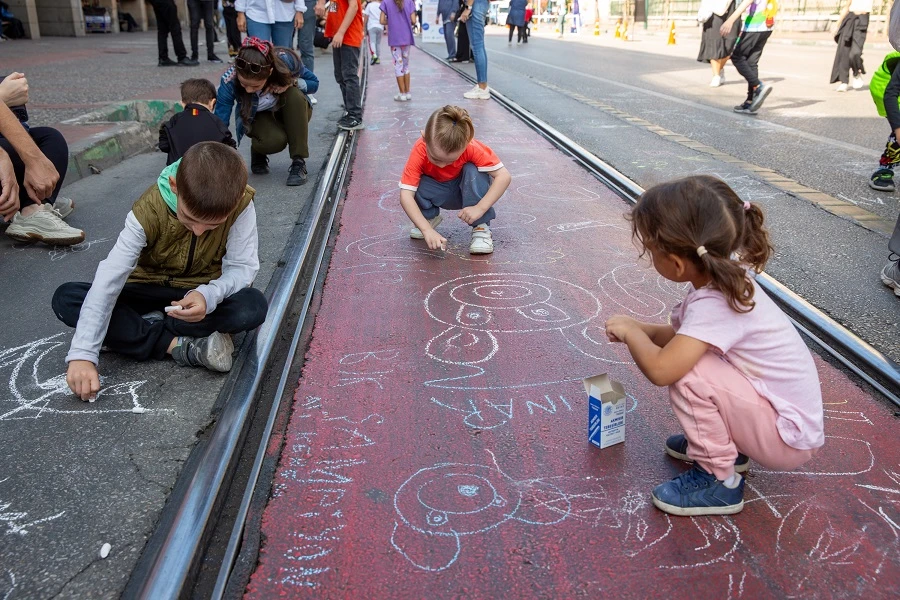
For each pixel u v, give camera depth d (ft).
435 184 13.20
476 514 6.61
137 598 5.49
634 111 28.60
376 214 15.37
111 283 8.40
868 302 11.02
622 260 12.74
